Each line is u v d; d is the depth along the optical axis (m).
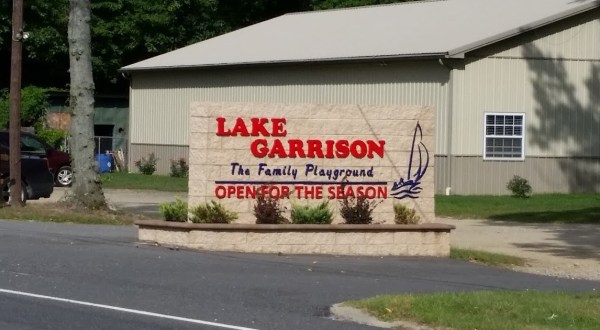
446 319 11.27
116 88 54.00
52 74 52.19
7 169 24.80
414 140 18.89
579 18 33.75
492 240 21.61
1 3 46.81
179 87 43.75
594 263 18.44
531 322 11.23
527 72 33.06
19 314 11.41
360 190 18.66
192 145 18.02
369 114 18.70
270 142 18.27
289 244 17.64
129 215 23.17
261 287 13.84
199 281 14.18
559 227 24.58
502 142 32.84
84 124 22.98
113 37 51.12
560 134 33.69
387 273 15.82
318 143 18.47
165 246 17.77
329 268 16.08
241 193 18.17
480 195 32.34
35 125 45.62
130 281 13.98
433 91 32.44
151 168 45.00
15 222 21.08
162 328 10.85
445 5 39.53
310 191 18.44
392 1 53.72
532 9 34.97
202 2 52.06
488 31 32.75
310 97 36.97
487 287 14.65
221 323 11.22
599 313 11.79
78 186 23.02
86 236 18.95
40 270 14.67
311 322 11.45
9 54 51.38
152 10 51.06
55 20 49.09
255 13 54.84
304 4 55.31
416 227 18.11
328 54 35.94
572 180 33.97
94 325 10.91
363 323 11.45
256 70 39.31
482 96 32.41
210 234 17.55
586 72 34.00
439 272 16.27
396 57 32.72
